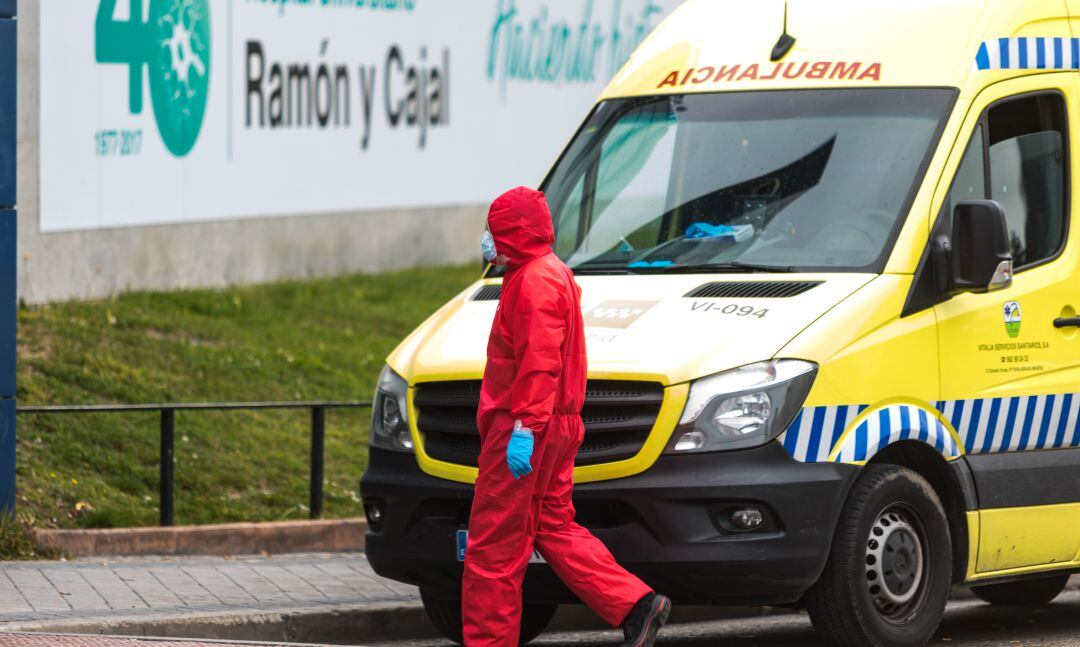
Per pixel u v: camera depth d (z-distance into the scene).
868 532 28.77
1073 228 32.91
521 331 26.11
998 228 29.28
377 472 30.38
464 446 29.22
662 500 27.42
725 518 27.56
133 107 61.00
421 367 29.72
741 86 33.22
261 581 36.38
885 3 33.38
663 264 31.14
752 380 27.69
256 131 66.44
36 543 38.03
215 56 64.38
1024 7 32.94
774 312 28.64
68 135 58.38
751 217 31.25
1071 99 33.38
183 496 43.91
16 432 41.53
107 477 43.97
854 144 31.34
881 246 29.89
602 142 34.16
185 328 57.59
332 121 70.00
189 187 63.62
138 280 61.66
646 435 27.69
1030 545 31.75
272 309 63.16
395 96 72.94
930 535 29.80
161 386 50.88
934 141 30.80
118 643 27.17
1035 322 31.84
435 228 76.00
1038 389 31.77
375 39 71.75
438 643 33.81
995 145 31.80
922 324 29.70
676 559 27.36
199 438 47.47
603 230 32.53
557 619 36.47
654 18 87.19
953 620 37.47
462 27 76.00
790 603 29.00
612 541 27.73
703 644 34.00
